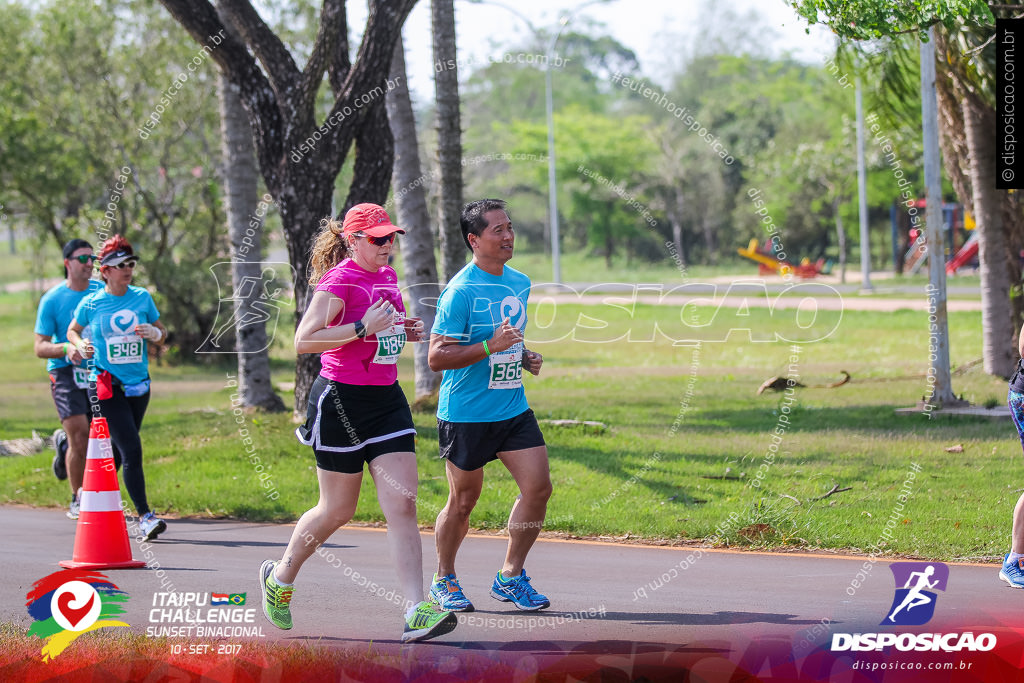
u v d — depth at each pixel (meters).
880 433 12.87
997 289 16.92
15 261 65.75
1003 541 7.79
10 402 21.44
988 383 16.45
